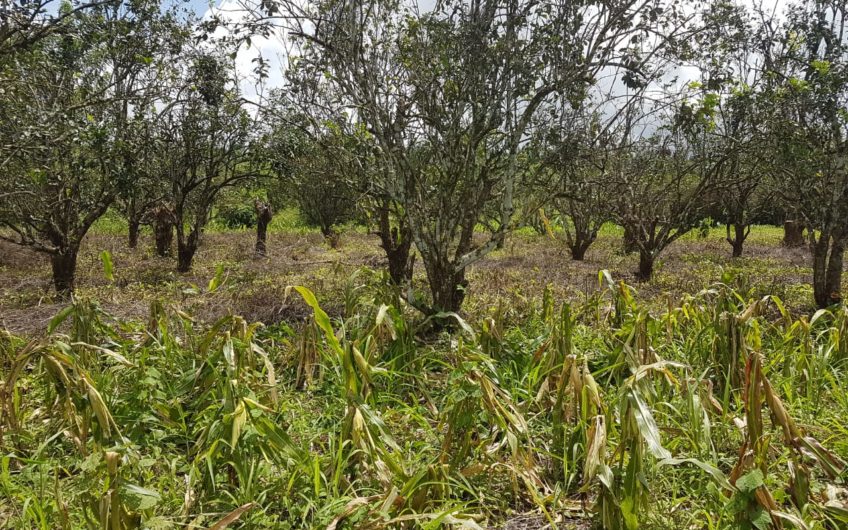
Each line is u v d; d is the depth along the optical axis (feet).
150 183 28.81
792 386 13.17
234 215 63.10
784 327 17.28
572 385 10.66
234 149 32.07
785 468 10.11
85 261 33.60
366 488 9.43
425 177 19.99
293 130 25.12
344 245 47.50
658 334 15.30
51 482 9.51
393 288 15.93
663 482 9.73
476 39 17.21
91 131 19.52
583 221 36.99
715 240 51.96
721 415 11.76
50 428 11.24
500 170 20.49
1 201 22.80
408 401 13.38
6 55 17.33
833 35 21.21
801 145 20.43
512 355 14.44
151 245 43.34
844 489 9.36
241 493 9.05
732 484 8.77
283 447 9.16
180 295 23.34
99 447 9.26
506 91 18.03
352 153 19.89
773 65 22.03
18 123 19.65
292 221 69.00
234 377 10.58
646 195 30.68
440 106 18.45
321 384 13.37
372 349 12.85
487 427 11.59
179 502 9.04
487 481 9.99
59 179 22.81
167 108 25.32
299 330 18.74
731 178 27.73
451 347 14.55
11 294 24.90
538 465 10.71
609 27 17.16
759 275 31.14
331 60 18.04
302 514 8.91
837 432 11.56
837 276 21.58
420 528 8.30
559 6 17.29
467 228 19.57
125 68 24.71
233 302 21.47
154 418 10.96
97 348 10.75
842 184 21.16
